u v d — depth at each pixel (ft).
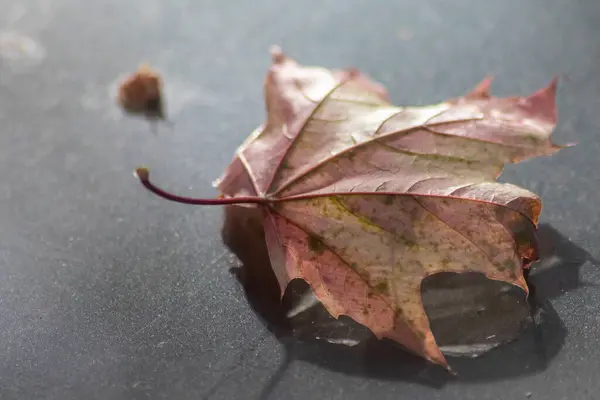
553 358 1.03
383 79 1.42
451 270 1.03
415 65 1.44
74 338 1.09
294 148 1.10
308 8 1.58
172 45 1.51
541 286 1.09
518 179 1.22
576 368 1.03
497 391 1.01
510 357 1.04
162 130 1.36
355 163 1.08
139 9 1.60
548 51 1.44
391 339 1.05
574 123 1.30
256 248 1.16
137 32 1.54
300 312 1.09
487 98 1.16
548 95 1.14
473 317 1.07
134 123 1.37
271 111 1.15
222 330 1.08
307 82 1.17
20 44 1.53
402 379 1.03
